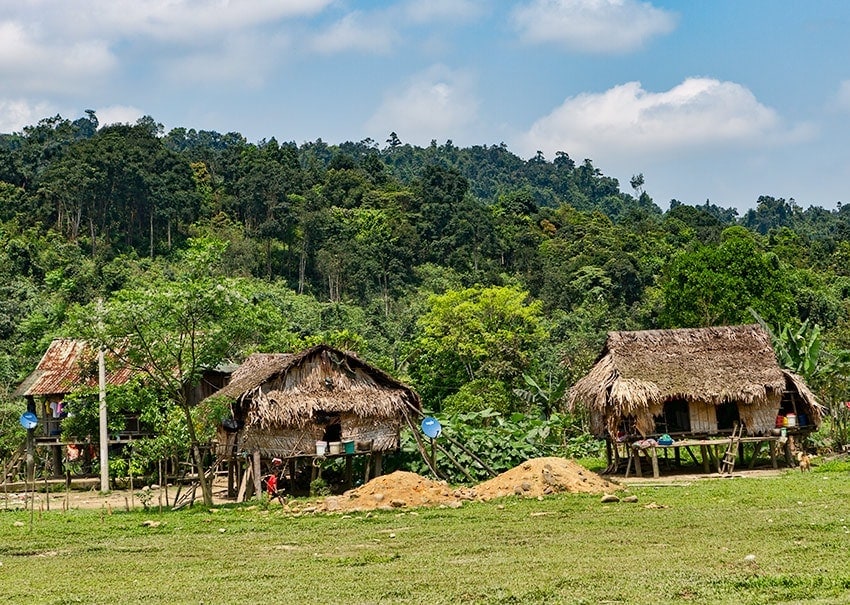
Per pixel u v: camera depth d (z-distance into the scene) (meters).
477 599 14.43
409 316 86.38
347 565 18.08
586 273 99.19
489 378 60.50
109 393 31.69
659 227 131.38
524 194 138.75
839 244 116.69
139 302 30.20
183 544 21.81
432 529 22.66
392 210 119.81
